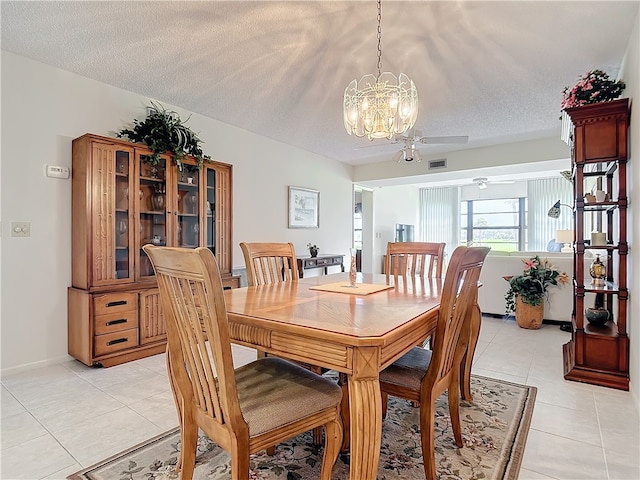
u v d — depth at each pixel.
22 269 2.67
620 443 1.72
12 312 2.63
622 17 2.18
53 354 2.81
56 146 2.82
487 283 4.36
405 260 2.82
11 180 2.62
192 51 2.58
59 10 2.09
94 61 2.72
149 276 3.06
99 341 2.70
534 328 3.81
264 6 2.05
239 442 1.08
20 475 1.50
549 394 2.27
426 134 4.47
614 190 2.99
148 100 3.40
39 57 2.66
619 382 2.35
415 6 2.05
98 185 2.74
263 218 4.68
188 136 3.27
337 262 5.55
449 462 1.58
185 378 1.30
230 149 4.23
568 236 6.75
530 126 4.24
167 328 1.28
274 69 2.84
